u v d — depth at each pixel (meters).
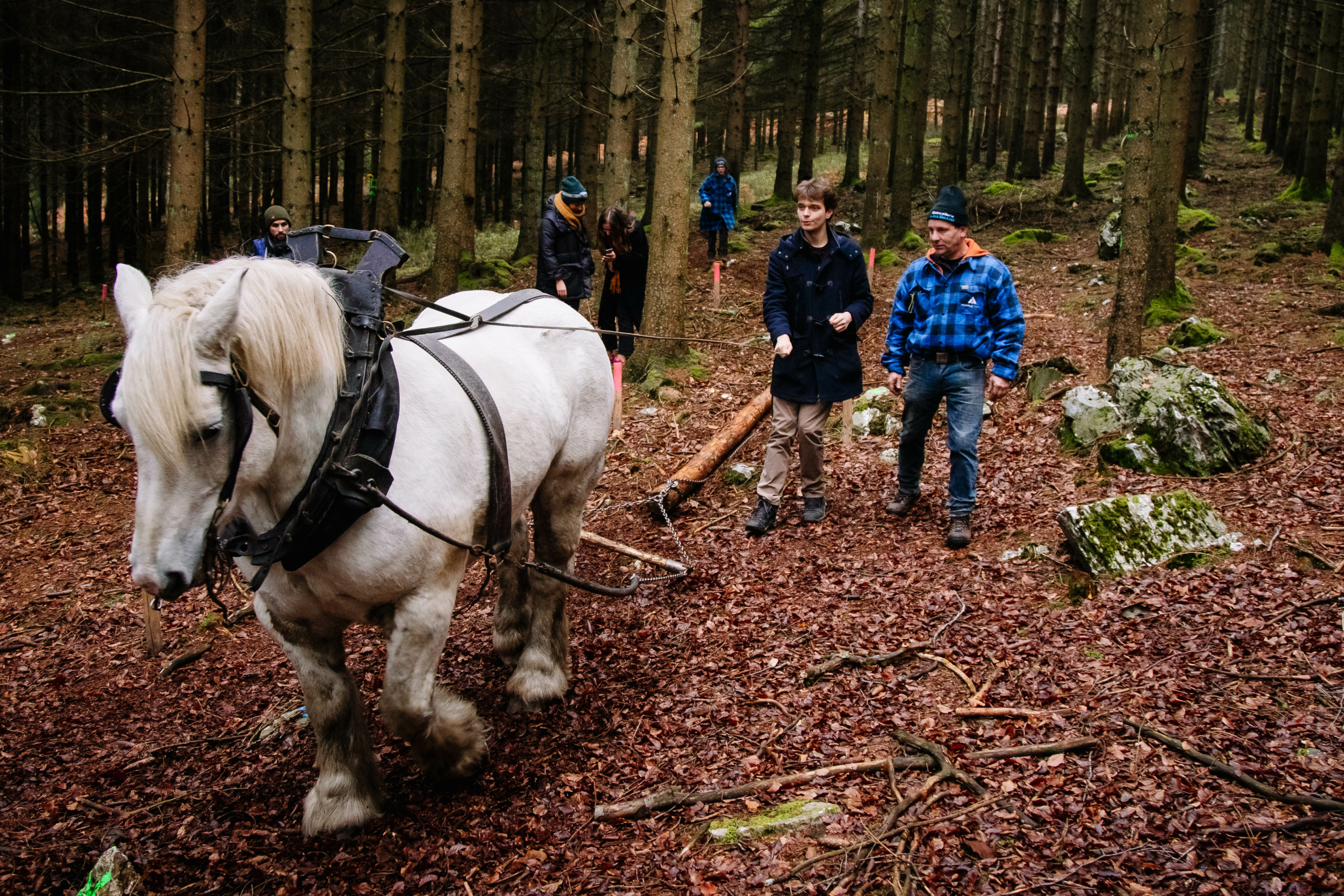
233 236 27.48
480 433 3.06
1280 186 20.12
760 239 19.41
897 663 3.95
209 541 2.36
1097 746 3.13
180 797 3.60
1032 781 2.98
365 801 3.17
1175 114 10.12
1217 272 12.46
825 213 5.27
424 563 2.83
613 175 11.23
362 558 2.71
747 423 6.62
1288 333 9.11
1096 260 14.30
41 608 5.69
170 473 2.23
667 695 3.88
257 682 4.60
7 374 11.73
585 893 2.73
